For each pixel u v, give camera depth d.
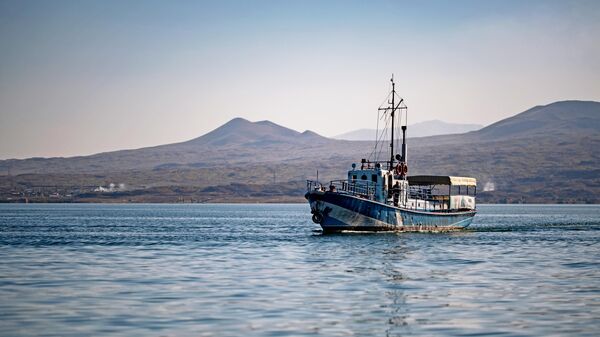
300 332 47.38
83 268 81.31
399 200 128.88
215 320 50.72
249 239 127.19
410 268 80.69
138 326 48.97
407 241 115.06
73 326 49.03
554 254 99.69
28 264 86.00
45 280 70.81
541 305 57.00
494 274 76.06
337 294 61.62
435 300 58.94
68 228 174.12
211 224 197.25
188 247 110.19
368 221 121.94
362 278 71.88
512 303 57.81
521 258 93.50
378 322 50.41
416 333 47.34
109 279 71.38
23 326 49.06
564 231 159.00
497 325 49.75
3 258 93.56
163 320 50.78
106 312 53.53
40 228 174.12
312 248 104.25
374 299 59.22
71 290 63.97
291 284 67.50
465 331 47.94
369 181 125.19
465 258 92.12
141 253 100.31
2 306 56.00
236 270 78.56
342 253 96.81
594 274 76.62
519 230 161.12
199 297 59.91
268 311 53.91
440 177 139.62
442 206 142.50
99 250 105.69
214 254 97.69
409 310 54.66
